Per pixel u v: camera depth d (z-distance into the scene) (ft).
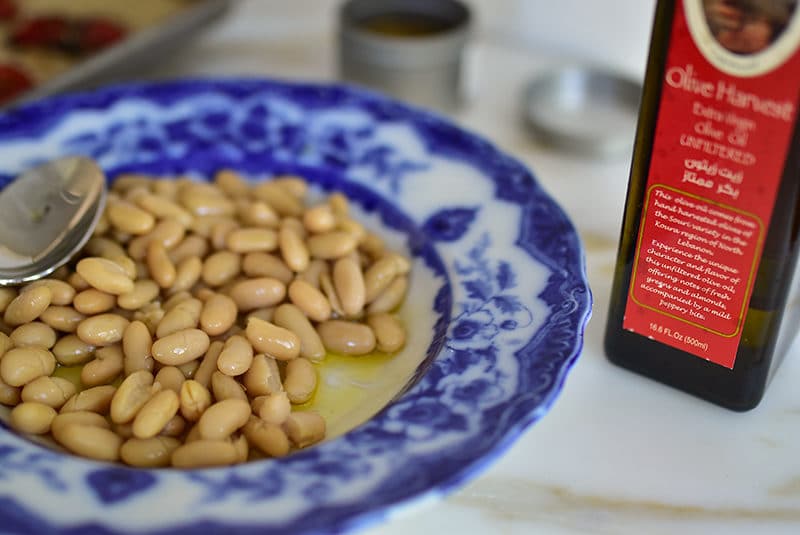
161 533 1.35
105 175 2.03
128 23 2.60
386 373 1.73
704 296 1.61
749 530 1.53
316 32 2.78
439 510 1.57
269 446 1.55
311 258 1.88
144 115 2.10
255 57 2.66
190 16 2.42
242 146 2.10
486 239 1.84
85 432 1.53
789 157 1.45
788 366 1.77
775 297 1.56
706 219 1.55
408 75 2.33
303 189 2.04
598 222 2.11
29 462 1.47
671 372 1.70
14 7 2.62
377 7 2.49
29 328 1.68
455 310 1.73
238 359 1.65
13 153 2.01
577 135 2.26
